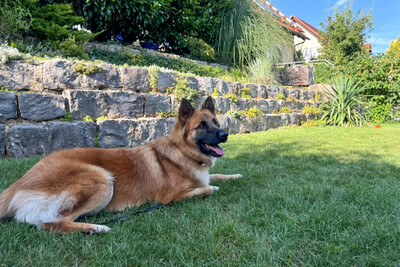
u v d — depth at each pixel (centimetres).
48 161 236
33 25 679
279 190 302
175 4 1082
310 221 218
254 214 238
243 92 923
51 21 702
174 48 1105
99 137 551
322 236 199
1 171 353
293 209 249
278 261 169
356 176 371
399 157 498
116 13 885
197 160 300
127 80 643
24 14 654
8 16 630
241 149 577
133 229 216
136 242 189
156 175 277
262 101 958
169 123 675
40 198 212
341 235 197
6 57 505
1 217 214
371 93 1238
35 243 186
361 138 735
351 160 472
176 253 174
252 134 808
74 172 231
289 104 1091
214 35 1225
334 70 1600
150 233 208
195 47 1110
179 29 1115
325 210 237
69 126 511
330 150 567
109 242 190
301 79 1320
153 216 239
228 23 1205
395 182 337
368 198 273
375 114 1199
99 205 235
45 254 174
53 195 214
